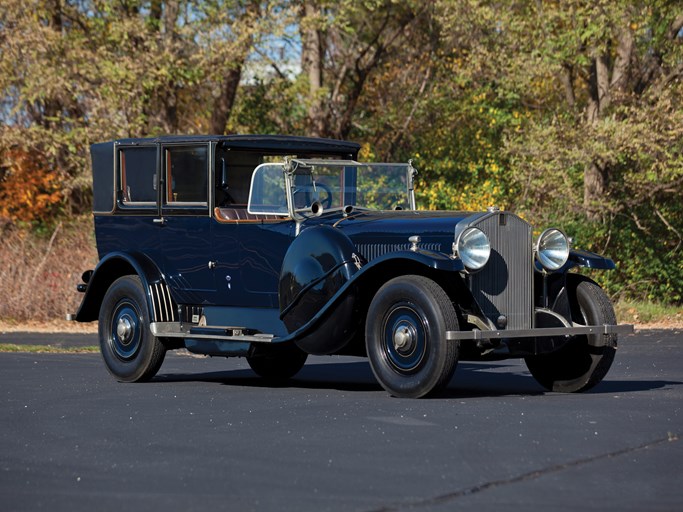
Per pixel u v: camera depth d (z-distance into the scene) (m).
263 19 29.22
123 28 28.95
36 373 13.35
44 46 29.19
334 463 7.14
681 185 27.53
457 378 12.90
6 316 22.92
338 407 9.80
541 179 28.31
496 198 31.17
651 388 11.66
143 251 12.86
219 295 12.16
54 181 32.50
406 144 38.38
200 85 32.12
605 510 5.90
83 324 22.62
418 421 8.88
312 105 34.75
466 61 33.53
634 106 27.77
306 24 29.89
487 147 34.97
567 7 27.48
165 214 12.58
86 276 13.51
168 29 30.53
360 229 11.16
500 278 10.75
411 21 37.69
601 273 28.48
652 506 6.00
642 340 18.97
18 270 23.70
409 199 12.53
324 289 10.95
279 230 11.56
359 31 38.56
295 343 11.20
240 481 6.63
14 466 7.20
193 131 35.25
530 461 7.19
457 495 6.21
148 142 12.70
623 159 27.41
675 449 7.66
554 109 31.28
